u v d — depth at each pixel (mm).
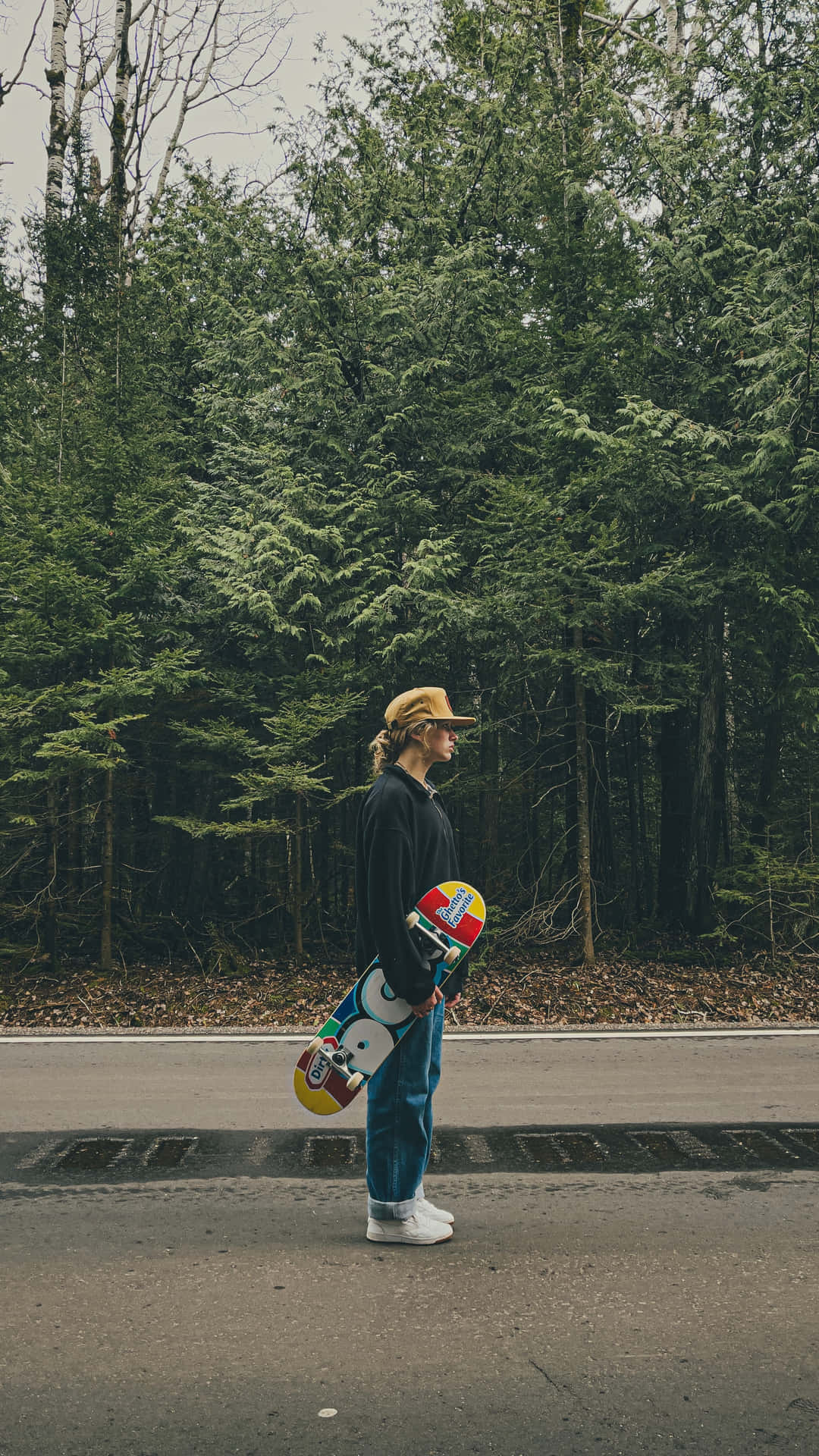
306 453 11789
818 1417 2680
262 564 10555
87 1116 5555
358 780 12000
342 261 12039
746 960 11297
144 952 11625
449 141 13492
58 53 17125
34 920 11453
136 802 13016
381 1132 3824
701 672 11727
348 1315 3240
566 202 11727
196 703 11477
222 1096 5984
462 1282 3488
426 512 11273
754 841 12742
